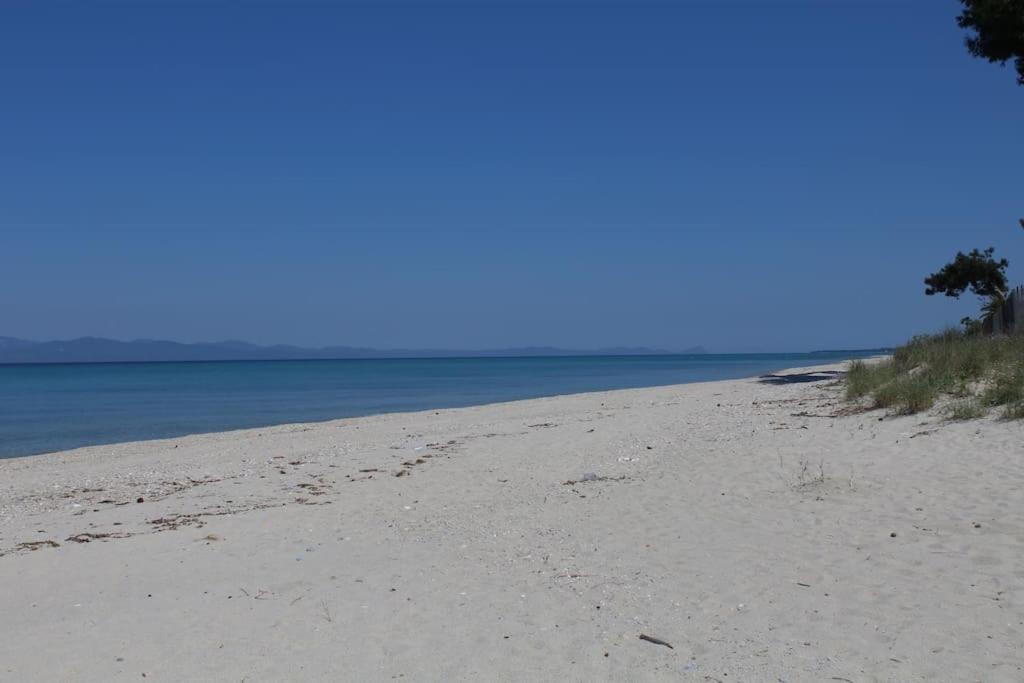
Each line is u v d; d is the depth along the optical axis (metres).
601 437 17.39
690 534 8.69
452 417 26.69
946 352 18.61
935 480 9.66
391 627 6.61
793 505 9.39
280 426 26.52
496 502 11.34
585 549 8.50
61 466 18.80
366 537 9.71
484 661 5.84
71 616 7.20
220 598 7.56
